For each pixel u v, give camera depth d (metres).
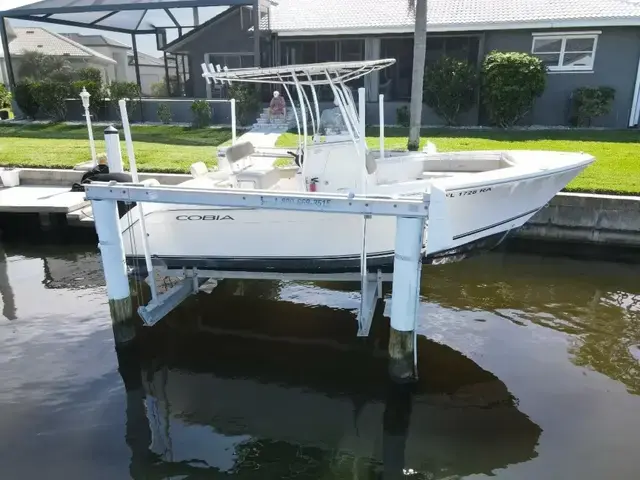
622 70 15.15
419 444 4.25
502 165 6.56
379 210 4.47
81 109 18.02
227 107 16.66
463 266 7.87
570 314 6.28
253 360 5.44
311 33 16.73
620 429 4.33
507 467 3.97
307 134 5.95
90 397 4.85
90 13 17.53
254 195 4.71
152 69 19.78
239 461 4.09
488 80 14.75
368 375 5.15
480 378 5.04
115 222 5.25
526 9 15.90
